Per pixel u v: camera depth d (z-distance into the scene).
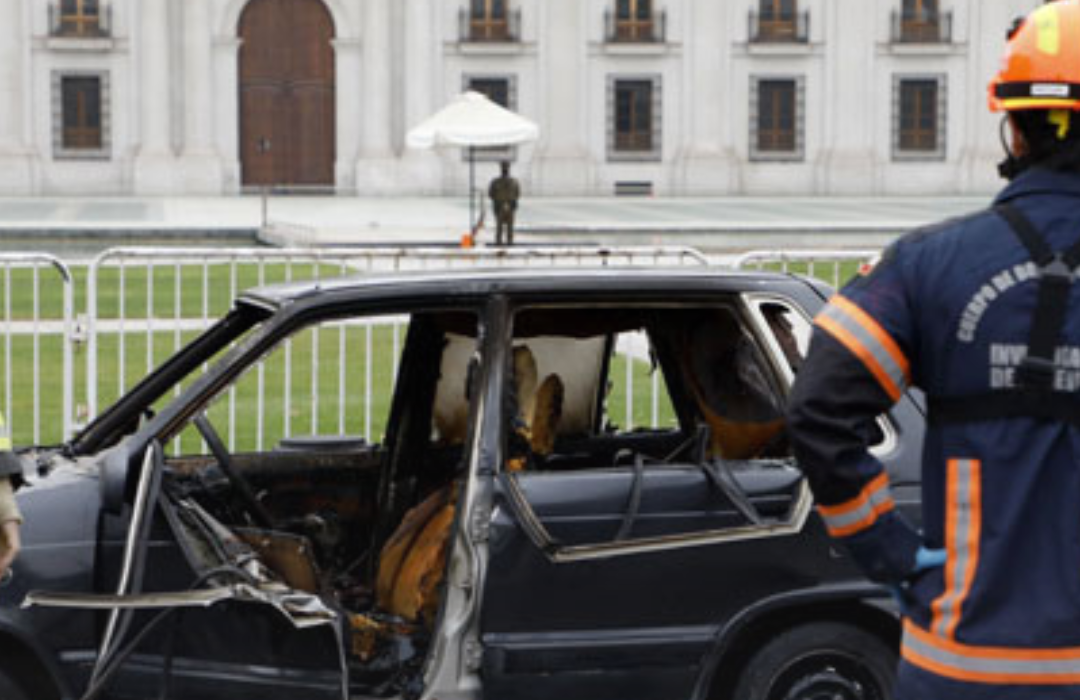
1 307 20.56
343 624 5.83
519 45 58.25
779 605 5.59
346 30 57.56
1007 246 3.41
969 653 3.31
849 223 43.31
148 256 11.15
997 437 3.36
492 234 38.91
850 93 59.56
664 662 5.57
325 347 16.03
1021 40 3.49
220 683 5.50
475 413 5.69
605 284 5.88
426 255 10.87
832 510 3.42
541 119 58.72
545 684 5.54
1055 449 3.34
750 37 59.16
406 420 6.74
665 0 58.78
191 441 11.76
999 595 3.32
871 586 5.62
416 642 5.92
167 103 56.50
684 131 59.34
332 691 5.50
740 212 48.94
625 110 59.19
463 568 5.56
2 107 56.00
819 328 3.47
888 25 59.53
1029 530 3.33
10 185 55.97
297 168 58.00
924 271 3.44
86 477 5.62
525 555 5.54
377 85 57.12
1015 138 3.58
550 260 15.76
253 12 57.28
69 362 11.23
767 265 22.14
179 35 56.72
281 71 57.66
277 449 6.81
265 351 5.72
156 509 5.51
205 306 11.34
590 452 6.92
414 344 6.73
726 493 5.64
